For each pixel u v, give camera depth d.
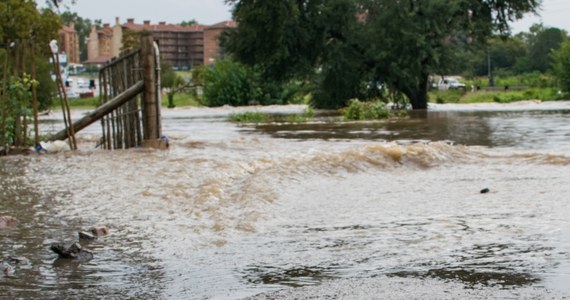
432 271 6.22
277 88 68.81
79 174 12.98
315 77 49.88
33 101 18.14
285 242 7.46
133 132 18.41
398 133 22.98
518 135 20.97
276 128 27.67
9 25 33.16
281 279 6.12
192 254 7.03
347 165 13.44
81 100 80.06
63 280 6.20
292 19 45.31
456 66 45.91
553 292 5.49
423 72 45.94
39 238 7.79
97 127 30.25
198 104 73.50
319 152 14.98
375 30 44.62
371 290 5.69
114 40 196.25
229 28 49.12
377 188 11.15
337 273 6.26
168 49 189.50
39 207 9.66
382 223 8.34
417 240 7.41
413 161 14.03
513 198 9.80
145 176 12.38
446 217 8.59
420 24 44.03
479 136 20.92
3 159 15.98
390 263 6.54
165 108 64.56
